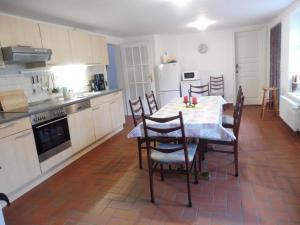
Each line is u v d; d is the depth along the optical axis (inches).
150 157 86.5
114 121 177.0
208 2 129.5
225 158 120.1
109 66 260.2
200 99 142.9
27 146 100.5
